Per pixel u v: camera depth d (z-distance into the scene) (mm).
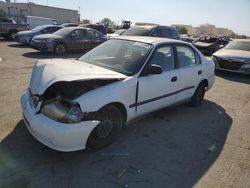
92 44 14180
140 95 3947
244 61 9516
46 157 3365
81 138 3178
